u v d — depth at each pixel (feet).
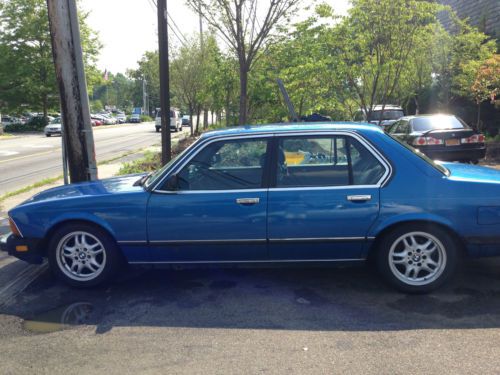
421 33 34.22
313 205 14.32
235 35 31.63
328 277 16.30
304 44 42.73
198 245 14.84
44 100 148.25
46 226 15.43
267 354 11.33
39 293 15.70
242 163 15.01
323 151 14.76
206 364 10.96
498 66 47.78
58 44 22.98
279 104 48.83
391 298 14.40
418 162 14.39
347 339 11.94
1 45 138.41
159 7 32.14
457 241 14.39
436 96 67.77
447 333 12.12
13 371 10.96
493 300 14.06
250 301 14.49
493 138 57.41
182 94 98.17
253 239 14.64
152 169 43.27
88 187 16.84
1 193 37.09
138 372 10.72
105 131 158.30
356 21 33.86
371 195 14.19
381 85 38.19
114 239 15.26
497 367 10.51
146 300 14.83
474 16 70.28
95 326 13.14
